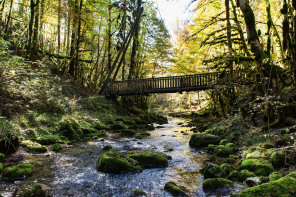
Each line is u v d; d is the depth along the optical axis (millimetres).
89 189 3543
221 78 10617
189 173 4312
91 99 13414
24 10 14211
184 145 7137
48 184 3645
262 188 2564
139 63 19078
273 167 3705
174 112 25781
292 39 6316
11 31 13242
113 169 4312
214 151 5910
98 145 6848
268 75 6586
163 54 19203
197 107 25000
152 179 4008
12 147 4988
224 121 8633
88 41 15172
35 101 8008
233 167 4160
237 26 8961
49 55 14203
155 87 14148
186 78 13086
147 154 4953
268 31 8586
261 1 9492
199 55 16297
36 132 6613
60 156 5371
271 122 5980
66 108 9555
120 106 16344
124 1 15812
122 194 3381
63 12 12789
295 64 6121
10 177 3693
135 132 10211
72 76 14727
